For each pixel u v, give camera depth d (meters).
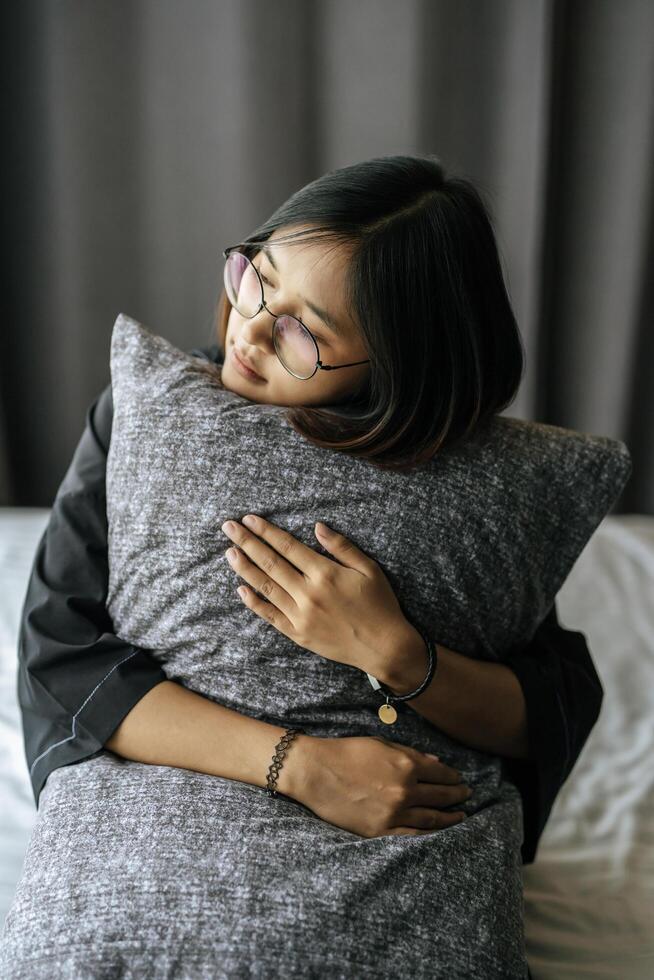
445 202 0.76
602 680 1.32
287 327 0.75
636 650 1.41
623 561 1.73
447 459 0.76
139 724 0.73
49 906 0.62
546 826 1.01
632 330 2.16
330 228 0.72
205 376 0.79
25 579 1.46
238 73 1.98
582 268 2.15
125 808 0.67
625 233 2.11
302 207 0.75
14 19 1.93
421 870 0.65
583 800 1.06
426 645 0.73
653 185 2.07
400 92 2.02
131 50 1.97
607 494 0.80
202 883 0.61
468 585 0.75
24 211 2.04
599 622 1.49
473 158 2.07
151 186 2.05
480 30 1.98
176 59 1.98
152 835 0.64
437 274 0.74
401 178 0.76
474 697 0.76
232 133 2.02
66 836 0.66
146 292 2.12
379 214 0.73
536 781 0.82
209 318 2.13
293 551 0.71
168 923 0.60
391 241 0.72
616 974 0.80
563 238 2.14
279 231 0.76
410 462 0.74
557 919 0.86
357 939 0.60
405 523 0.73
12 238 2.05
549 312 2.16
